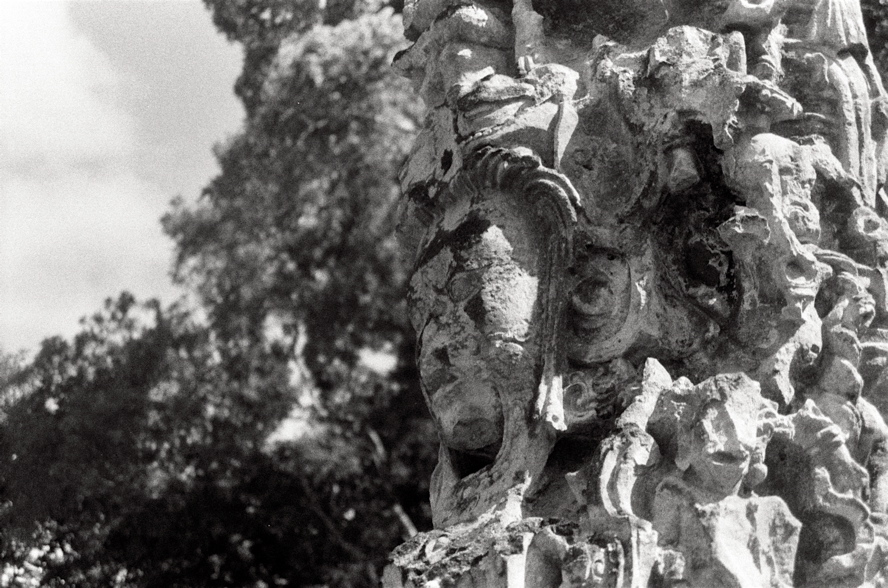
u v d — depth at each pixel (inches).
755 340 123.7
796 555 120.0
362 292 550.6
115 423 470.9
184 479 489.7
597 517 115.6
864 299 128.4
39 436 453.4
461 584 120.1
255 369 524.4
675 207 131.2
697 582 112.4
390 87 541.0
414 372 533.3
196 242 560.4
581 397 128.3
